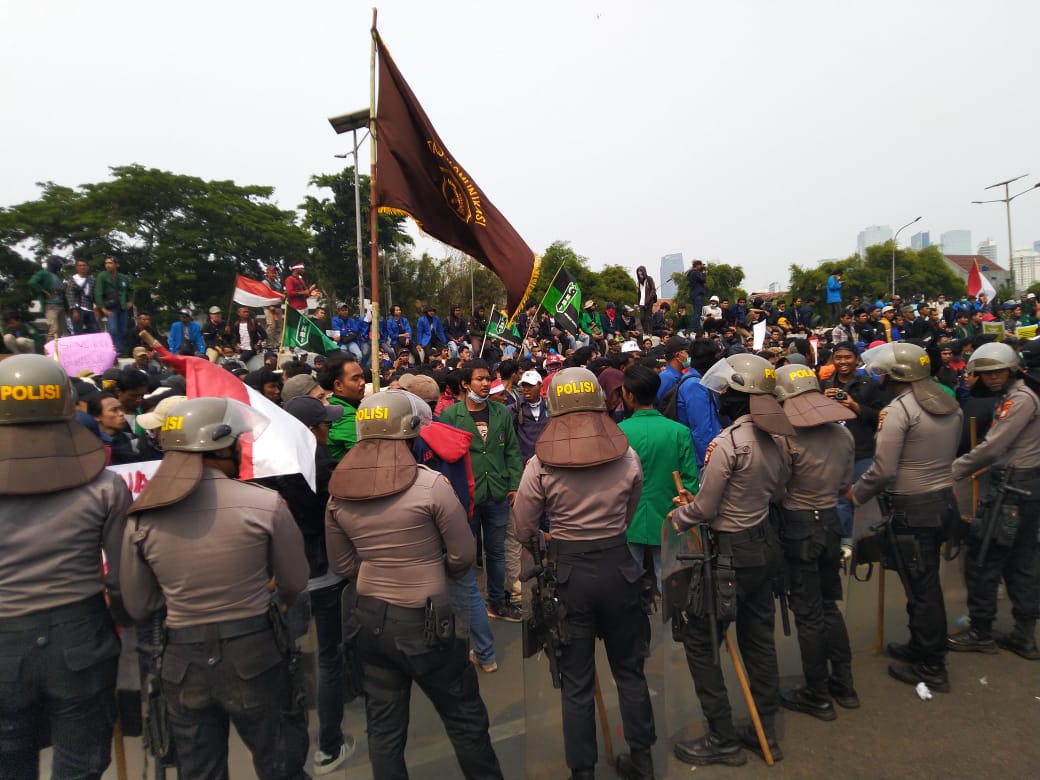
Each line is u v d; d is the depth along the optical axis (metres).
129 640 2.77
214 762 2.48
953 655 4.27
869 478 3.82
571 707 3.00
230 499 2.46
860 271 60.78
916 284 66.25
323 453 3.36
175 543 2.37
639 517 4.04
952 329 18.05
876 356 3.89
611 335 17.27
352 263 40.91
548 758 3.34
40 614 2.41
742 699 3.82
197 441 2.41
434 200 5.68
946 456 3.78
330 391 4.26
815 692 3.60
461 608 4.11
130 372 4.68
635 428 4.09
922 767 3.16
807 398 3.58
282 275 39.50
